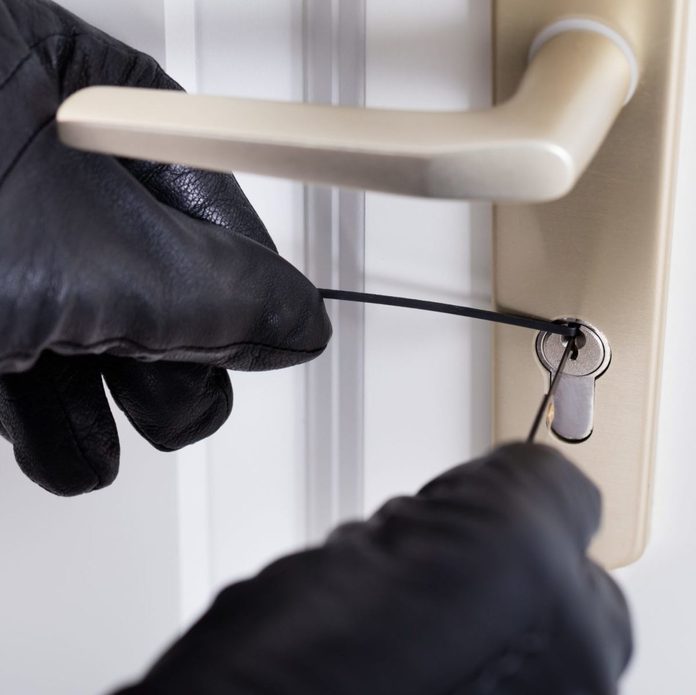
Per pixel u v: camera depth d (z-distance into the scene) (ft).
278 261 0.83
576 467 0.57
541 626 0.45
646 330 0.85
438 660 0.42
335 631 0.42
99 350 0.70
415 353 1.09
